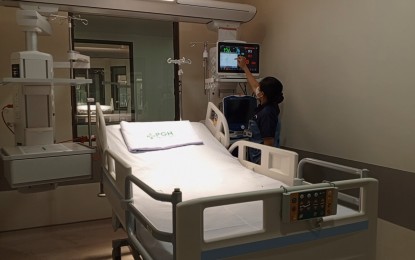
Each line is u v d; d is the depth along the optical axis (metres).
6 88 3.02
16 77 2.18
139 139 2.60
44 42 3.16
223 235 1.22
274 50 3.38
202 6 2.89
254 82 2.99
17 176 1.98
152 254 1.32
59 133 3.25
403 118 2.14
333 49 2.67
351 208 1.61
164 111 3.91
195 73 3.77
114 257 2.38
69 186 3.31
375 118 2.33
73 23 3.25
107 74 3.81
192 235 1.13
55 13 2.49
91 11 2.68
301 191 1.28
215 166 2.41
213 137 2.91
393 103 2.20
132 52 3.88
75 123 3.35
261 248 1.25
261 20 3.55
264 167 2.29
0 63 2.99
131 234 1.55
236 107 3.12
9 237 3.00
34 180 2.03
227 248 1.19
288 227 1.30
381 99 2.28
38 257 2.63
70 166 2.13
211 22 3.12
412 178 2.09
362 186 1.44
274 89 2.73
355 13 2.46
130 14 2.82
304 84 3.00
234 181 2.10
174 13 2.86
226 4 2.98
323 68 2.78
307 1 2.92
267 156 2.25
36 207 3.21
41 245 2.84
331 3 2.66
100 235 3.04
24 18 2.18
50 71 2.25
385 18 2.23
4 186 3.09
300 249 1.33
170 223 1.42
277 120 2.77
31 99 2.32
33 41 2.25
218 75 3.04
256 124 2.75
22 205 3.16
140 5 2.71
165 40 3.86
